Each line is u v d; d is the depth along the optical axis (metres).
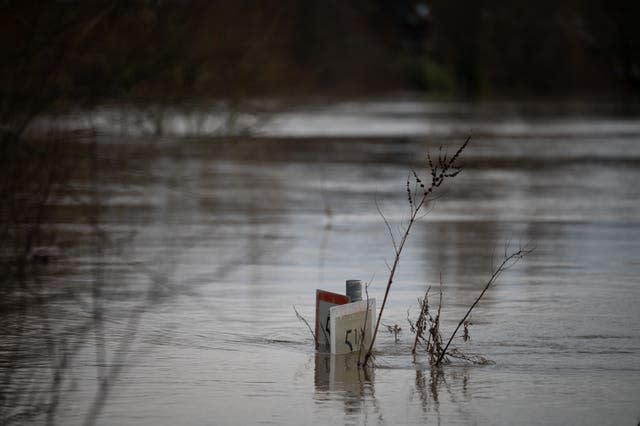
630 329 23.56
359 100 148.50
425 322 22.30
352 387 19.31
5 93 29.78
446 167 22.47
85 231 36.78
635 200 46.22
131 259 32.22
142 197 46.19
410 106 134.62
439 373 20.19
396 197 47.47
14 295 27.14
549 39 176.00
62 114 35.34
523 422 17.41
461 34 179.88
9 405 18.31
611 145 75.44
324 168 60.31
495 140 79.69
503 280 29.20
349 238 36.44
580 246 34.56
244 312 25.45
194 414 17.81
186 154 61.84
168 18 38.25
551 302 26.36
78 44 32.84
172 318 24.80
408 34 183.88
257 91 65.06
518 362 20.91
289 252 33.72
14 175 30.05
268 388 19.27
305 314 25.22
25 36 30.38
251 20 59.50
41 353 21.61
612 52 174.12
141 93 44.12
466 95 169.00
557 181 54.00
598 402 18.44
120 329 23.70
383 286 28.50
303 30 156.62
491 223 39.72
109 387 19.31
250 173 57.28
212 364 20.83
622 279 29.27
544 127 93.88
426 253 33.47
